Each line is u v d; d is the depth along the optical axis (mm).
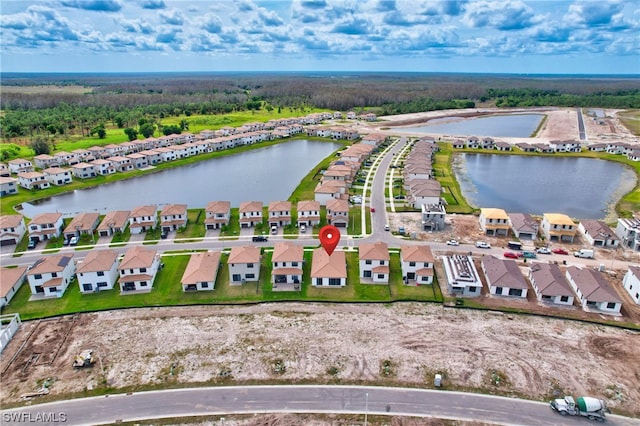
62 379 61406
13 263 95312
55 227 107250
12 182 148000
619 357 65500
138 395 58219
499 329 71938
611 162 193000
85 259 87750
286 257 86688
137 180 168625
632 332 71250
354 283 85562
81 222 108875
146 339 69938
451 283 81375
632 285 80875
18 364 64562
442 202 128500
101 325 73562
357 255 97000
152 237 106875
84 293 82688
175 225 110875
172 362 64562
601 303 76812
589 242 104312
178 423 53469
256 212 113750
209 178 169750
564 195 146750
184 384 60156
